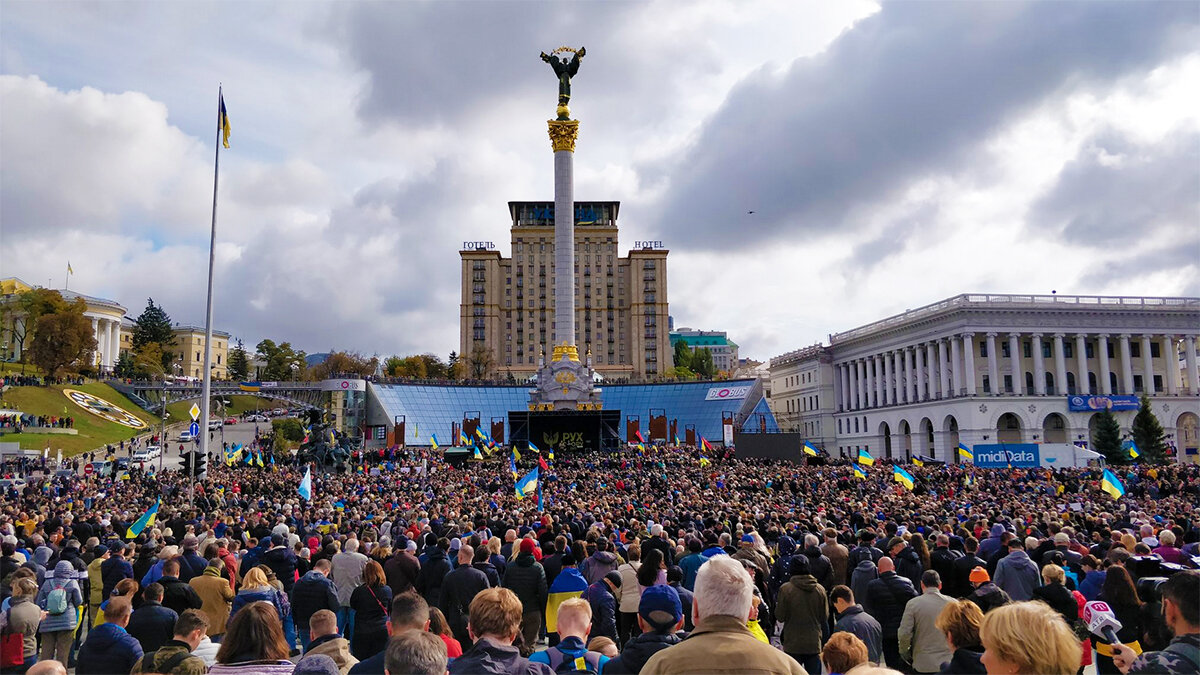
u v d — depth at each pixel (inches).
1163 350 4771.2
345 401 4970.5
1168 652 321.1
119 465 3208.7
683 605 526.9
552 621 610.5
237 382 6678.2
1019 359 4616.1
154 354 7121.1
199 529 1010.1
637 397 5511.8
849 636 343.9
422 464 3105.3
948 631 367.6
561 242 4439.0
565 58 4478.3
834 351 6023.6
